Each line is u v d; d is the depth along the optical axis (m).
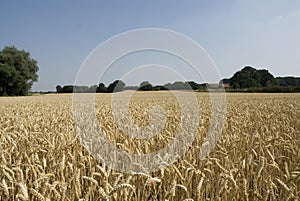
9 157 5.05
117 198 3.68
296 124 10.22
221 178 3.86
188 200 3.42
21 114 14.80
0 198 4.05
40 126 9.34
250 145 6.07
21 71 89.69
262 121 11.21
